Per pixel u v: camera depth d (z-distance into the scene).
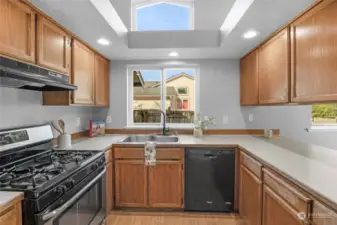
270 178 1.58
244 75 2.93
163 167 2.49
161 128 3.18
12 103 1.79
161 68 3.27
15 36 1.38
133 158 2.50
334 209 0.94
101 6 1.71
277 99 2.02
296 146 2.24
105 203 2.10
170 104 3.32
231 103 3.13
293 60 1.76
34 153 1.88
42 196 1.13
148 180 2.50
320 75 1.43
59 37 1.89
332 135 3.05
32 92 2.01
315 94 1.48
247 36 2.16
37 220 1.10
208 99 3.15
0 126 1.67
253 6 1.54
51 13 1.66
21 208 1.09
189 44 2.57
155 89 3.34
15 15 1.38
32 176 1.32
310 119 3.07
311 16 1.52
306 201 1.11
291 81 1.79
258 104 2.48
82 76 2.32
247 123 3.12
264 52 2.31
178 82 3.31
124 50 2.67
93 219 1.79
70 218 1.41
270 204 1.59
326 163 1.54
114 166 2.52
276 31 2.01
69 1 1.49
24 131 1.80
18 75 1.30
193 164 2.47
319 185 1.10
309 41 1.55
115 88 3.22
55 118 2.38
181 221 2.36
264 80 2.31
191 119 3.30
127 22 2.83
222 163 2.45
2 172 1.45
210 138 2.82
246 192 2.16
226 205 2.48
